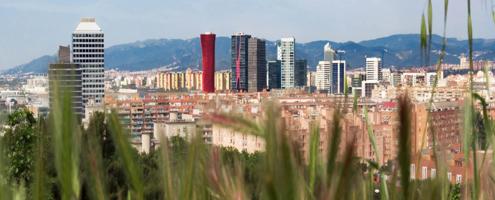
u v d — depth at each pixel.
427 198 0.71
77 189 0.68
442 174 0.82
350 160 0.64
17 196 0.70
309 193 0.63
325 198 0.62
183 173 0.73
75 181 0.68
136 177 0.70
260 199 0.60
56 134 0.69
